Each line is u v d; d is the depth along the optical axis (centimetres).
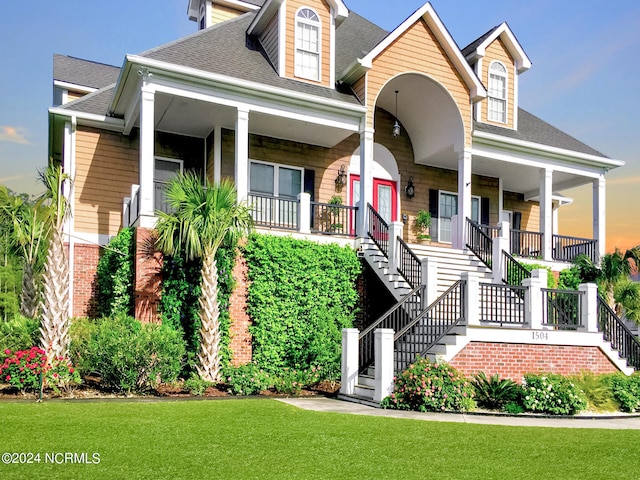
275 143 1869
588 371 1323
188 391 1237
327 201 1934
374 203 2036
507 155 1998
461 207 1853
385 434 857
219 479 609
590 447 812
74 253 1703
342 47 2014
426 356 1237
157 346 1181
